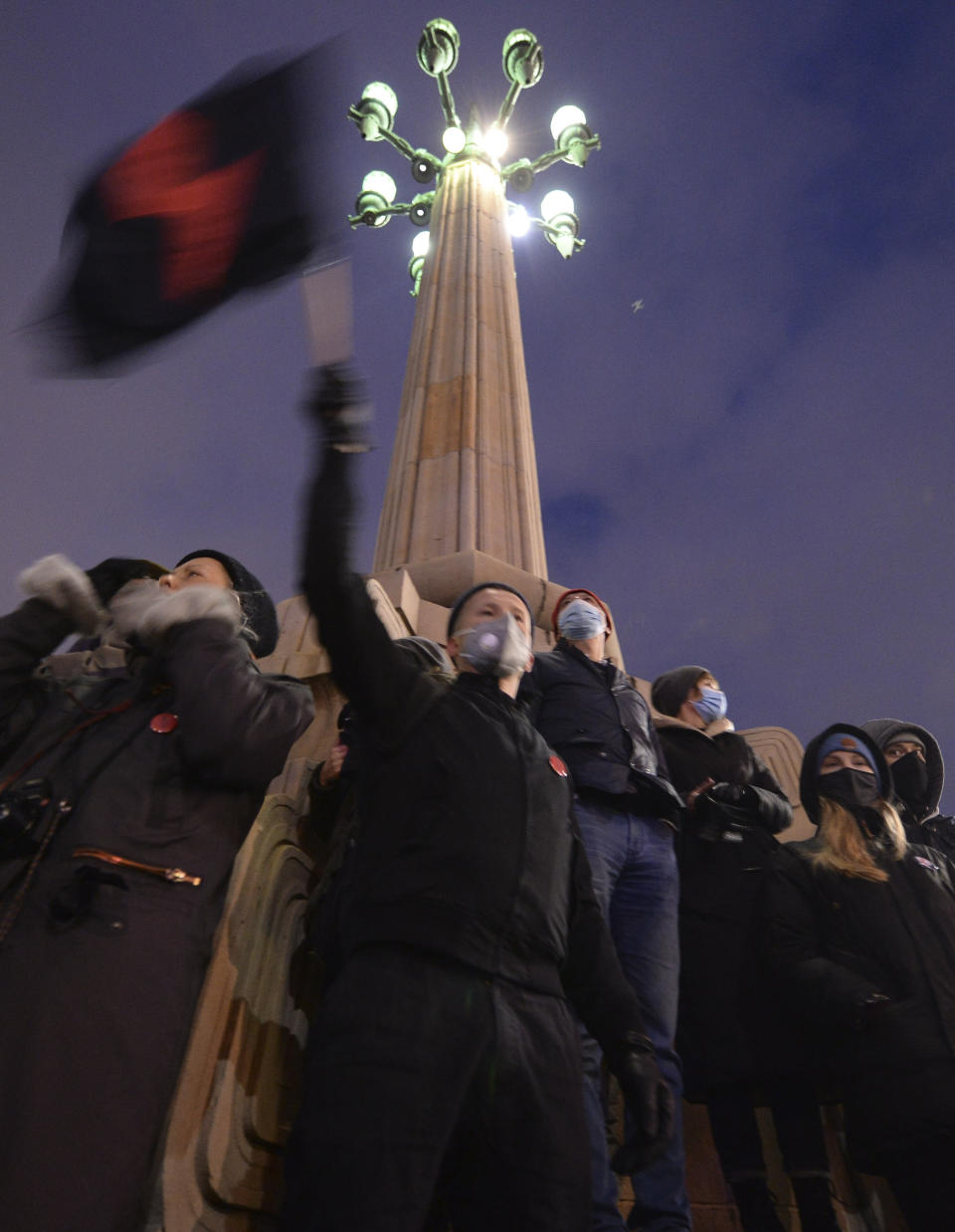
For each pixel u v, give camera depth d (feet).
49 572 7.16
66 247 6.66
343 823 9.25
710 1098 10.56
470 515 22.06
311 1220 5.16
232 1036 8.15
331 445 6.31
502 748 7.14
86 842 5.91
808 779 12.14
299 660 13.51
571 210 36.17
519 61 34.45
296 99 6.56
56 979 5.37
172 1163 7.12
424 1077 5.49
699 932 11.37
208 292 6.28
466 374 25.59
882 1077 9.27
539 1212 5.60
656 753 11.39
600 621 12.25
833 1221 9.68
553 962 6.54
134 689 7.16
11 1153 4.84
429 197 34.53
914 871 10.96
